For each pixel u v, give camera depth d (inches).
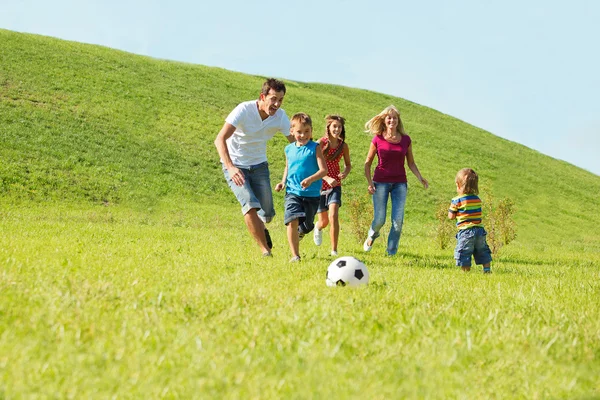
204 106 1581.0
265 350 145.1
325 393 118.1
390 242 442.3
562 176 1871.3
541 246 857.5
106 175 1002.1
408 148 437.7
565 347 162.4
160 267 291.6
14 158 948.0
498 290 257.4
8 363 124.2
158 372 125.2
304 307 196.7
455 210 375.9
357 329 170.4
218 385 119.6
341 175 429.7
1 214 696.4
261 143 351.9
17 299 180.7
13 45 1541.6
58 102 1270.9
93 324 156.4
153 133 1283.2
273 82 335.9
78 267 266.8
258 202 346.0
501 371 141.4
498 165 1770.4
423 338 160.9
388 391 121.5
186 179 1104.2
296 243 357.4
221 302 200.2
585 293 271.9
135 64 1756.9
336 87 2405.3
